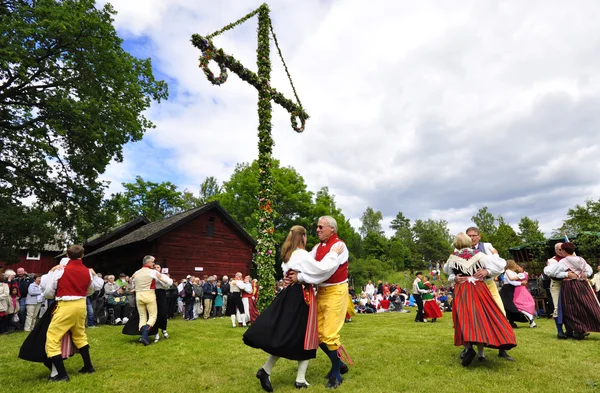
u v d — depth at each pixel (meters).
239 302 9.71
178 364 4.88
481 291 4.38
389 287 21.20
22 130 16.70
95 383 4.06
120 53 17.23
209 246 19.72
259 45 9.91
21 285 10.52
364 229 70.00
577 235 13.34
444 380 3.79
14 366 5.12
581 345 5.58
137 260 18.58
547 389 3.45
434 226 80.81
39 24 14.07
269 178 9.58
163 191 39.88
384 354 5.12
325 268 3.64
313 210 33.38
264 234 9.38
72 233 17.50
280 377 4.09
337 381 3.72
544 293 11.58
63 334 4.36
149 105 19.00
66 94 16.00
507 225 35.78
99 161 17.33
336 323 3.84
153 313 6.89
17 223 14.45
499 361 4.54
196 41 8.27
